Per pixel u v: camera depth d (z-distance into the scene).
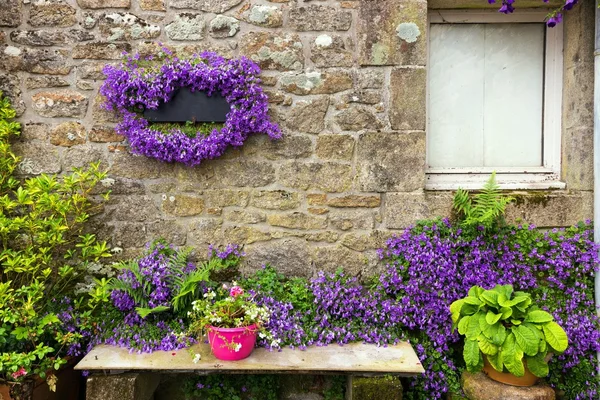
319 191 3.03
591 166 3.00
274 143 3.02
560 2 3.10
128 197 3.03
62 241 2.78
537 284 2.99
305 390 2.96
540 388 2.48
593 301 2.93
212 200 3.03
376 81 2.98
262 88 3.00
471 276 2.88
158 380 2.87
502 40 3.26
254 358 2.52
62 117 2.99
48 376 2.46
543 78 3.26
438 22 3.22
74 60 2.96
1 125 2.83
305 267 3.04
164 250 3.00
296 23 2.97
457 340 2.88
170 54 2.95
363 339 2.76
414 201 3.00
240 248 3.05
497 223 2.98
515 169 3.26
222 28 2.97
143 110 2.94
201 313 2.67
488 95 3.27
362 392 2.46
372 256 3.03
